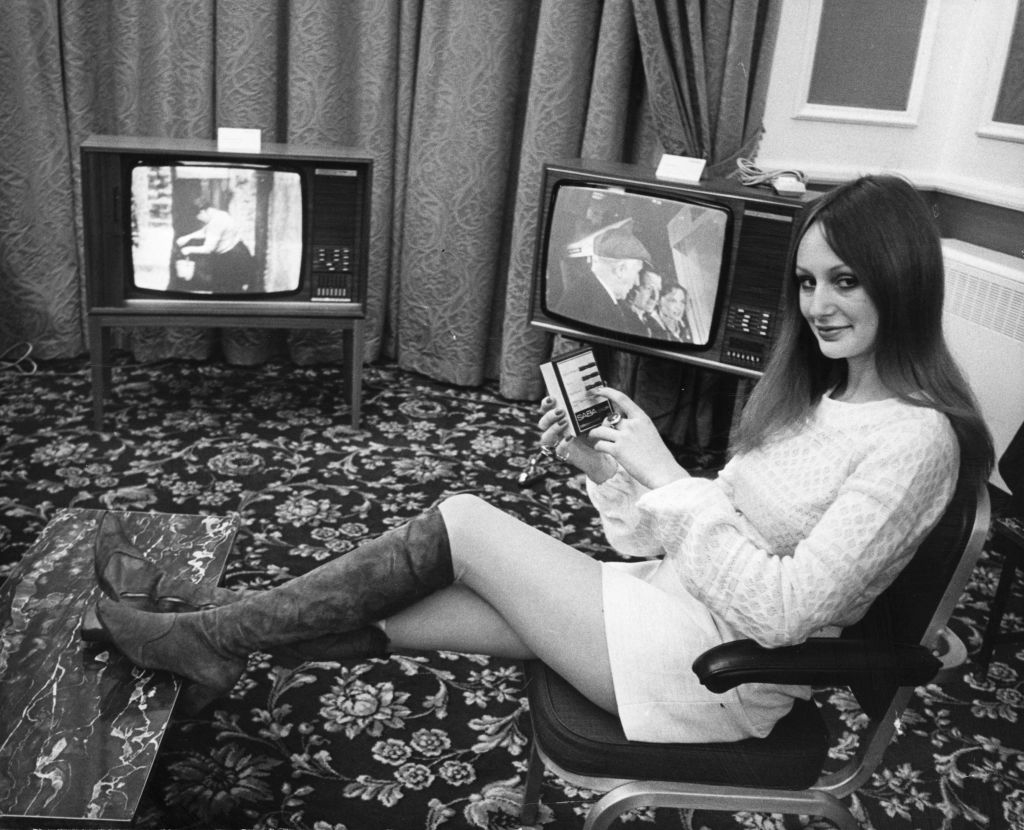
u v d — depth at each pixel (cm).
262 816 151
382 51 312
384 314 346
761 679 113
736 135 288
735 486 134
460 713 180
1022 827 162
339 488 257
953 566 112
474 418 310
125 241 260
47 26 301
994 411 258
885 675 114
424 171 320
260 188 260
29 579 147
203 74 309
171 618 129
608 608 123
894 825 161
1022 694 197
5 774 111
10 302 321
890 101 299
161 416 290
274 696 179
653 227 241
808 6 287
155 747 117
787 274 127
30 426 278
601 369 285
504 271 334
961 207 294
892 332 117
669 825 157
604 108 294
